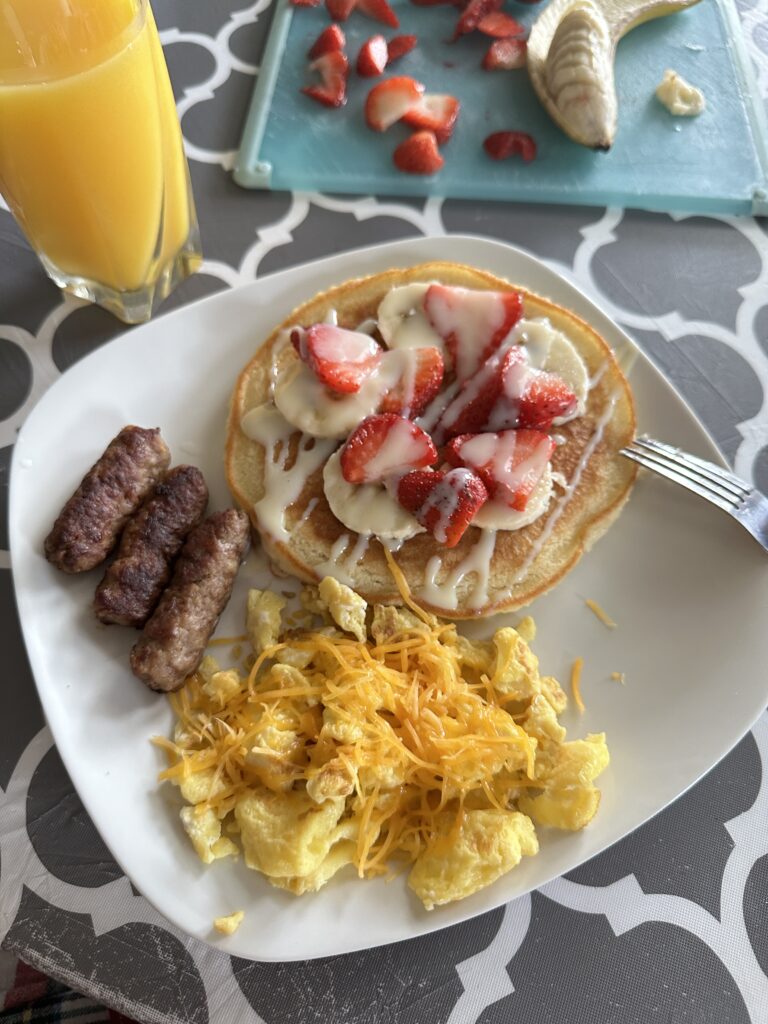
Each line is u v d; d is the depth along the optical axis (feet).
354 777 0.81
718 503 0.96
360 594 0.95
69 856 0.83
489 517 0.96
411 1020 0.77
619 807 0.85
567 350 1.05
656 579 0.97
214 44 1.51
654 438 1.05
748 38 1.58
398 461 0.95
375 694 0.86
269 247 1.28
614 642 0.95
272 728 0.85
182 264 1.23
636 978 0.80
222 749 0.85
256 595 0.94
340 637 0.91
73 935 0.79
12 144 0.93
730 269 1.30
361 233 1.31
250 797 0.84
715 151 1.41
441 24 1.55
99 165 0.96
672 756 0.87
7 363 1.15
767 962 0.81
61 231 1.06
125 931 0.80
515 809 0.87
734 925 0.83
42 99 0.88
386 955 0.79
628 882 0.85
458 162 1.38
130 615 0.88
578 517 1.00
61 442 0.99
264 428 1.01
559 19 1.50
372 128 1.40
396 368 1.00
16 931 0.79
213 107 1.43
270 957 0.74
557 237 1.33
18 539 0.93
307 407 1.00
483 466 0.95
